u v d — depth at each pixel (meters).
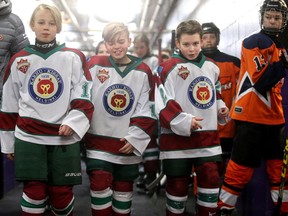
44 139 2.12
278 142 2.54
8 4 2.80
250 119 2.50
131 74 2.42
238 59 3.20
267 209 2.73
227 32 4.09
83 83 2.21
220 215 2.65
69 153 2.16
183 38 2.40
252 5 3.08
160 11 10.55
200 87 2.40
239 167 2.56
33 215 2.13
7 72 2.20
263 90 2.42
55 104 2.14
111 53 2.41
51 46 2.18
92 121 2.39
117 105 2.39
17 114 2.23
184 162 2.38
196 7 6.48
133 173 2.43
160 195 3.86
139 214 3.24
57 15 2.19
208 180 2.35
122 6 9.91
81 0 9.23
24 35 2.92
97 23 11.98
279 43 2.48
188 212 3.28
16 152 2.12
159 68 2.47
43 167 2.11
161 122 2.33
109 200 2.35
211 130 2.40
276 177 2.55
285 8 2.43
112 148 2.37
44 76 2.15
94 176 2.33
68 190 2.19
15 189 4.18
